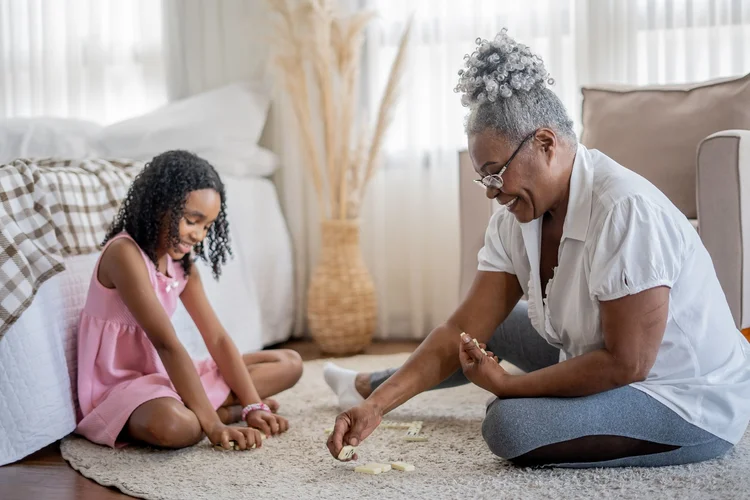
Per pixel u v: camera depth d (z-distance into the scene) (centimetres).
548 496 141
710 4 304
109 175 228
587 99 286
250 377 209
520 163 146
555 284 156
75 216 208
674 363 152
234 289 291
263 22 354
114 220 207
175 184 192
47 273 184
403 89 336
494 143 146
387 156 343
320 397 231
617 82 316
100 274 195
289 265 346
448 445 178
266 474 161
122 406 184
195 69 363
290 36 323
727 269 210
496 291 170
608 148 272
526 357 192
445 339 166
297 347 339
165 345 186
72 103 371
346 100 321
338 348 319
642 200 145
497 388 154
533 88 147
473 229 261
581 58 320
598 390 148
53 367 187
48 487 160
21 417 177
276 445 182
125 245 192
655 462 156
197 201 193
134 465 171
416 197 339
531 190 148
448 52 332
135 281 188
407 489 148
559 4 320
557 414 149
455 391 233
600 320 150
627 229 143
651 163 263
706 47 308
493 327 170
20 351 179
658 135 264
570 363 149
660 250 143
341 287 318
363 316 319
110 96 371
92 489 158
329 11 318
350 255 321
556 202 154
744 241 208
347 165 322
